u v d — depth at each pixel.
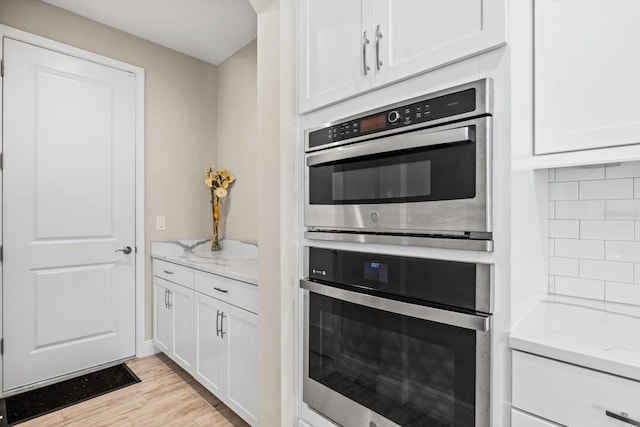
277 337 1.42
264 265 1.48
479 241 0.88
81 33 2.41
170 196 2.85
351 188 1.21
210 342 2.06
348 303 1.21
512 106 0.85
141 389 2.23
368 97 1.17
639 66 0.91
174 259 2.45
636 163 1.20
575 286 1.31
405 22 1.05
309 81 1.37
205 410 2.01
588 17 0.98
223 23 2.50
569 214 1.32
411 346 1.03
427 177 0.99
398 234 1.07
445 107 0.94
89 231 2.44
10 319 2.13
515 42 0.89
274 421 1.43
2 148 2.10
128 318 2.64
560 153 1.03
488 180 0.87
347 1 1.22
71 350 2.37
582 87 0.99
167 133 2.83
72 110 2.37
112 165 2.55
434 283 0.97
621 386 0.71
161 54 2.80
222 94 3.06
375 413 1.12
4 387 2.12
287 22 1.42
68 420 1.89
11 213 2.13
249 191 2.77
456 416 0.93
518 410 0.85
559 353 0.78
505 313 0.86
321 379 1.31
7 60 2.11
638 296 1.18
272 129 1.43
